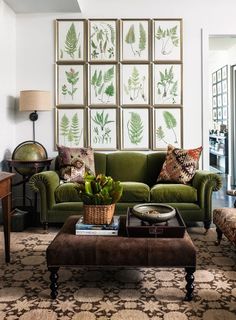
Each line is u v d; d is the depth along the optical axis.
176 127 4.36
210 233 3.42
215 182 3.36
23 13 4.31
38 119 4.37
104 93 4.34
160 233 2.12
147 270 2.50
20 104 4.04
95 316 1.85
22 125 4.39
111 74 4.33
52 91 4.36
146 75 4.33
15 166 3.87
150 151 4.37
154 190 3.44
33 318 1.83
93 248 2.02
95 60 4.32
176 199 3.40
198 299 2.04
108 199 2.20
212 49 6.85
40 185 3.40
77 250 2.03
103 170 4.04
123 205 3.43
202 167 4.39
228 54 6.75
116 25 4.30
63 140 4.37
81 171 3.78
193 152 3.74
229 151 6.51
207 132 4.37
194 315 1.85
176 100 4.35
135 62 4.31
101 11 4.31
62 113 4.36
